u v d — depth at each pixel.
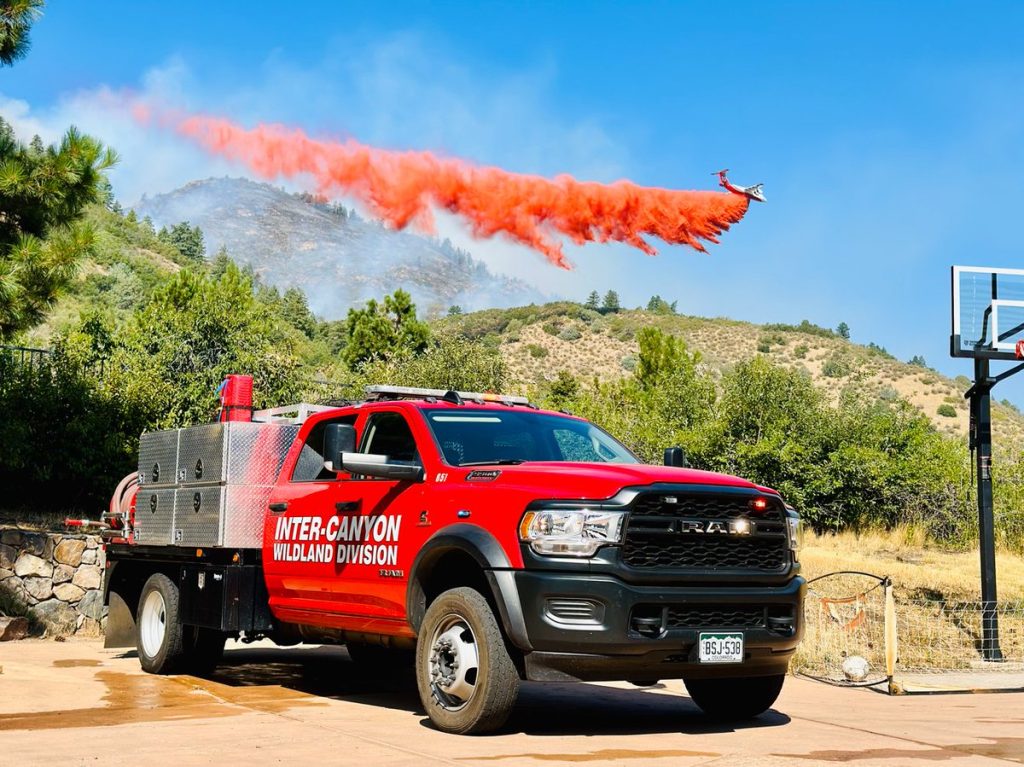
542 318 131.75
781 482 24.88
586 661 6.29
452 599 6.70
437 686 6.78
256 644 12.58
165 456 9.91
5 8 13.58
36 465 16.95
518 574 6.40
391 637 7.59
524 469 6.88
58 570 13.72
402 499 7.38
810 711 8.15
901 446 25.64
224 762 5.60
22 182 13.27
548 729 6.89
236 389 9.53
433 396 8.62
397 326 58.72
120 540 10.66
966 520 24.14
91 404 17.84
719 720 7.53
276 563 8.55
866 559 19.86
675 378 29.45
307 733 6.53
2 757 5.69
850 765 5.72
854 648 12.01
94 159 13.66
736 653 6.62
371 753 5.89
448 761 5.66
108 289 85.19
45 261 13.50
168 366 20.95
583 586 6.29
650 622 6.37
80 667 10.11
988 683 10.19
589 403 26.45
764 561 6.85
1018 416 88.31
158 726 6.75
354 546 7.70
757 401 25.67
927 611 14.62
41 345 22.34
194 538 9.17
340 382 25.64
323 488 8.22
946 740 6.81
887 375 97.38
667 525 6.52
